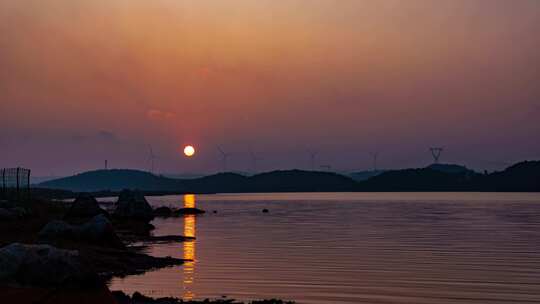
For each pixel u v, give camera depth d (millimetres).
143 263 36188
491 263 36844
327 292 26875
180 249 46000
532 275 31797
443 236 58188
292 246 48188
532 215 103125
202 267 35031
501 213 111688
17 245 20047
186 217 103188
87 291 18938
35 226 46438
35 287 18594
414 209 134000
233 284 28984
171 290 27344
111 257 36688
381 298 25391
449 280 30141
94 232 42438
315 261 38000
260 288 27859
